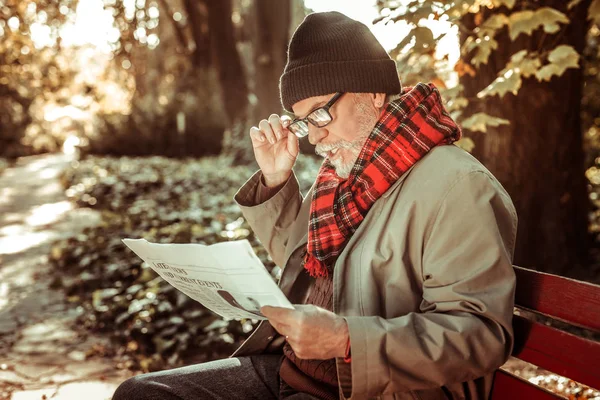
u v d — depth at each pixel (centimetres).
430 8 273
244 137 1354
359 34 158
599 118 751
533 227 433
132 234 641
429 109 156
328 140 162
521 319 143
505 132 416
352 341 130
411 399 141
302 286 180
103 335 411
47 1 1431
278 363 177
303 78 158
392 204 151
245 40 1903
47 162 2041
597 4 318
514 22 297
